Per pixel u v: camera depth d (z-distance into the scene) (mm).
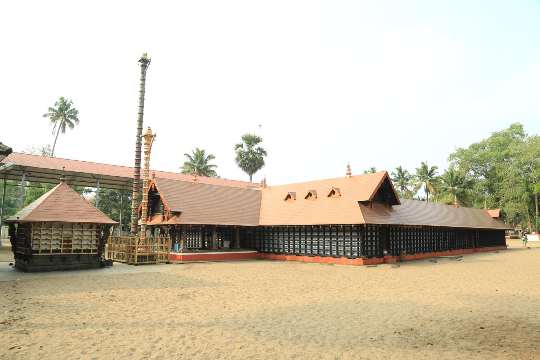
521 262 31547
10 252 36656
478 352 8555
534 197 68750
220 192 37094
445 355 8367
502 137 72500
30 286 17328
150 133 32625
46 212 23047
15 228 25594
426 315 12156
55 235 23422
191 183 35656
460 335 9906
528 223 71688
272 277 21609
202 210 33344
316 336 9789
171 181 34312
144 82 32875
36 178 44219
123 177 43594
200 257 31750
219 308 13055
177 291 16438
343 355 8367
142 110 32438
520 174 67125
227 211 35156
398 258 33250
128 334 9797
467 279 20891
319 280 20500
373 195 30984
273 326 10727
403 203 39281
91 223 24469
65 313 12016
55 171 39188
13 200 69688
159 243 28906
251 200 38969
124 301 14102
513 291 16766
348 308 13188
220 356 8227
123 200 59000
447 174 70938
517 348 8836
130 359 7957
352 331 10273
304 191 37000
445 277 21859
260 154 68438
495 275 22688
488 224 48062
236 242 35312
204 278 20812
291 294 15961
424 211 40625
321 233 31906
